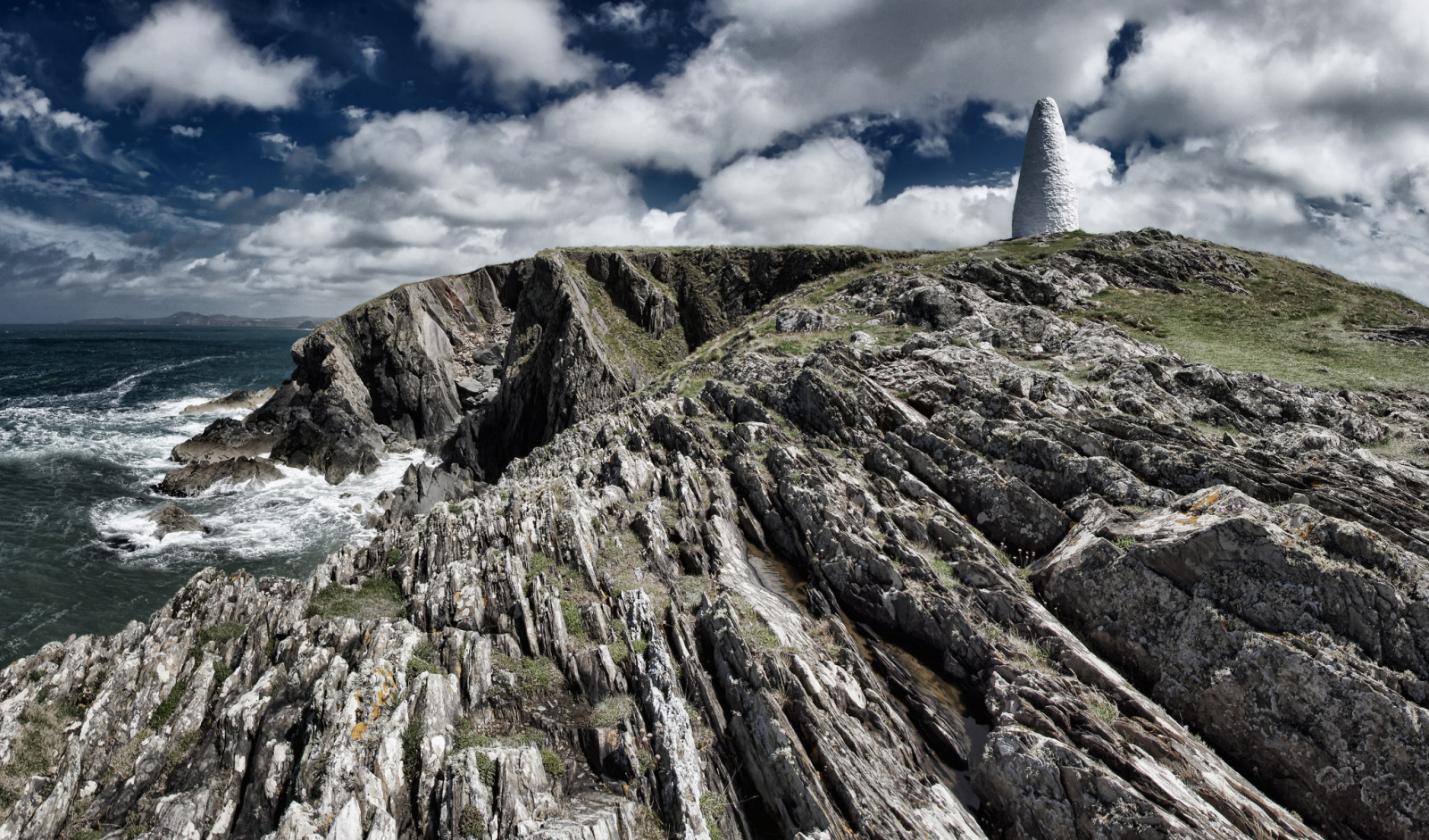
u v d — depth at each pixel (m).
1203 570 13.70
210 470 52.41
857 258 72.75
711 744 12.41
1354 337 34.03
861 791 11.06
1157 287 44.91
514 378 68.25
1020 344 31.17
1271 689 12.23
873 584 16.73
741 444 23.30
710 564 17.97
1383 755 11.01
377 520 45.38
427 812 10.85
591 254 77.56
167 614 17.23
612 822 10.49
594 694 13.30
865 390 23.98
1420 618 11.73
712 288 77.12
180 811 11.46
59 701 14.30
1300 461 18.45
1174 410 22.59
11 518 43.00
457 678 13.34
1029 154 59.97
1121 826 10.41
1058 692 13.13
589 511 19.28
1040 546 17.70
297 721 12.59
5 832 11.60
